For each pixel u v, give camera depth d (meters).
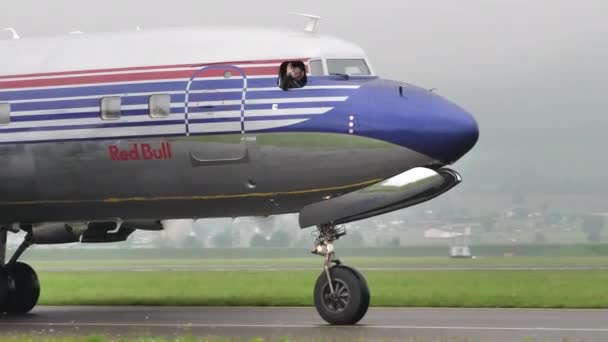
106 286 101.31
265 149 60.56
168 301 79.75
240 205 62.75
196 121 61.53
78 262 197.75
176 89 62.12
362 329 56.25
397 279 107.06
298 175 60.44
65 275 125.06
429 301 75.56
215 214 64.50
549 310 68.19
